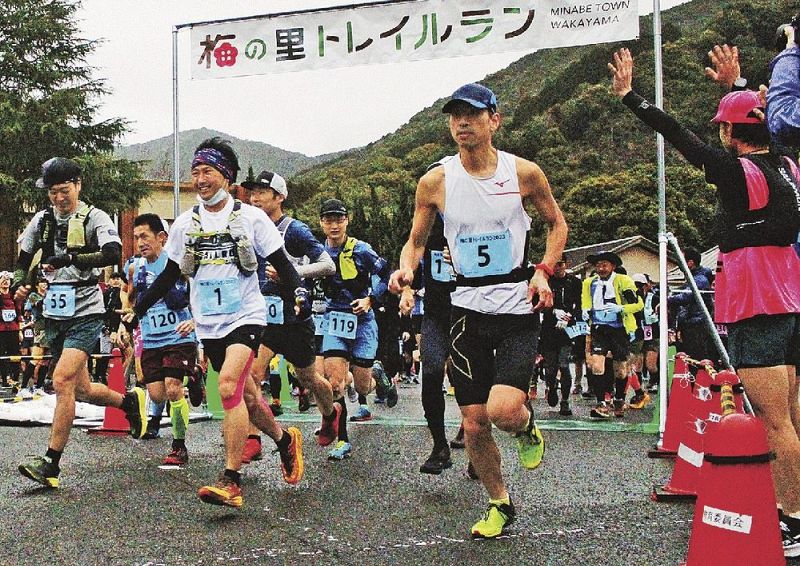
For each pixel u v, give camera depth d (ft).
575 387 44.73
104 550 12.15
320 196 186.80
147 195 115.44
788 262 11.99
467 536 12.85
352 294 22.57
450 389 44.42
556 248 12.58
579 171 194.80
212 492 13.76
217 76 26.58
